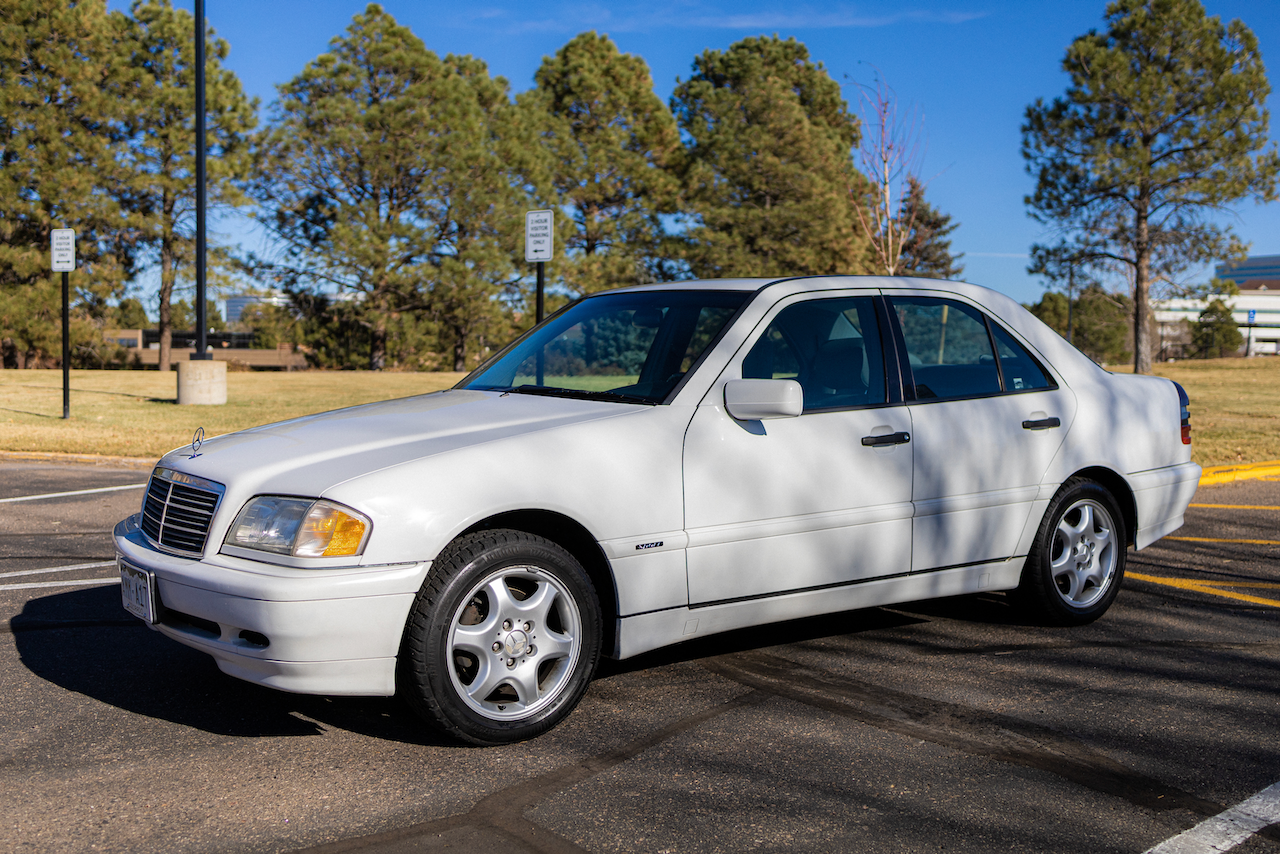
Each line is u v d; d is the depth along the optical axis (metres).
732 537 4.19
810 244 46.47
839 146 53.00
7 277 39.22
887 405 4.69
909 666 4.70
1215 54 34.53
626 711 4.12
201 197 17.98
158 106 39.38
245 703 4.20
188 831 3.08
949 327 5.08
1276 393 23.27
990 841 3.04
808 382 4.54
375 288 42.59
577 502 3.84
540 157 46.00
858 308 4.81
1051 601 5.25
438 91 41.38
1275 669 4.67
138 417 15.90
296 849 2.97
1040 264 38.50
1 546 7.20
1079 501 5.31
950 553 4.83
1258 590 6.18
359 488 3.55
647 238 49.38
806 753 3.69
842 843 3.02
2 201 37.41
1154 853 2.98
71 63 37.78
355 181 41.91
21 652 4.84
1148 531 5.65
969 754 3.69
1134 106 34.81
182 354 64.19
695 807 3.25
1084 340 62.94
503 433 3.93
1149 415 5.66
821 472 4.42
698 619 4.20
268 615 3.41
